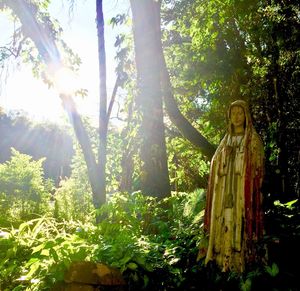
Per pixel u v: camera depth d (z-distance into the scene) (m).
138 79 8.57
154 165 8.07
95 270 4.18
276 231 5.22
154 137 8.20
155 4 9.74
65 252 4.29
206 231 4.97
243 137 4.82
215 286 4.46
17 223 10.89
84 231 4.96
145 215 6.66
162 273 4.63
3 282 4.51
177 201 7.43
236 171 4.72
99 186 10.21
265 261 4.56
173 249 5.10
